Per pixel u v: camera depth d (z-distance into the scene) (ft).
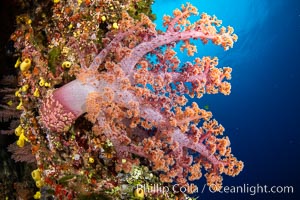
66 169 7.46
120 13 9.07
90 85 7.27
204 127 8.27
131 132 8.79
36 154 7.69
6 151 8.74
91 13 8.80
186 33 7.79
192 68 8.34
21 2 8.39
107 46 7.56
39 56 8.07
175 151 7.98
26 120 7.82
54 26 8.95
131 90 7.47
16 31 8.38
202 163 8.67
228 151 8.50
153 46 7.64
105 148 7.97
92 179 7.48
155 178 8.41
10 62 8.84
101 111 7.28
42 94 7.59
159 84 7.68
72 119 7.36
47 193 7.54
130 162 7.93
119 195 7.18
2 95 8.97
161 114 7.70
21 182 8.64
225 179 79.05
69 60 7.98
